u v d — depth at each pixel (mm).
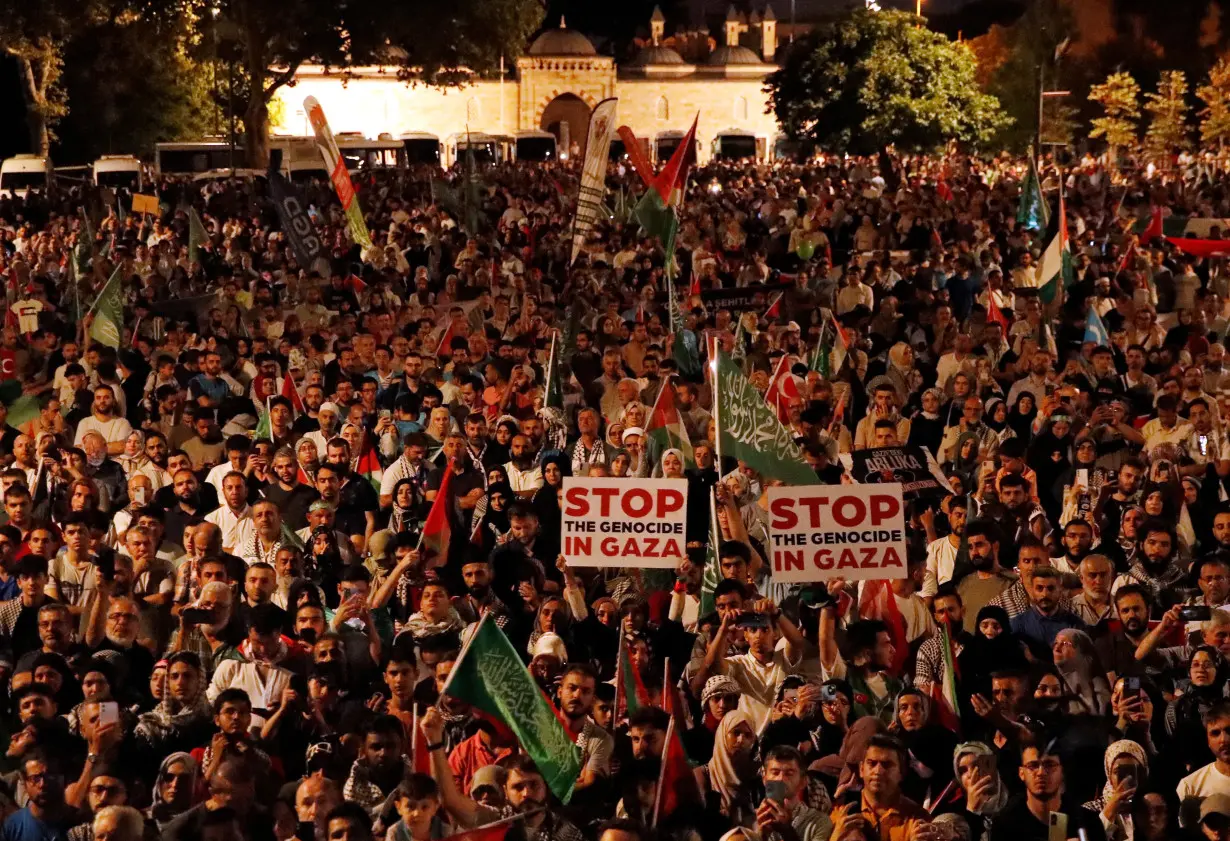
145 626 10156
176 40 64562
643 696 8773
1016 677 8672
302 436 14141
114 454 13914
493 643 7816
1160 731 8781
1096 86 88375
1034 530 11695
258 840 7855
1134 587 9695
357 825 7207
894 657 9719
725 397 10852
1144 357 16641
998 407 15047
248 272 25594
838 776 8195
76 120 76938
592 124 21609
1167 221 30891
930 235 30250
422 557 10805
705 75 122625
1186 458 13219
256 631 9219
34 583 10180
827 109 80750
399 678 8695
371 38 60125
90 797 7754
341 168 25406
